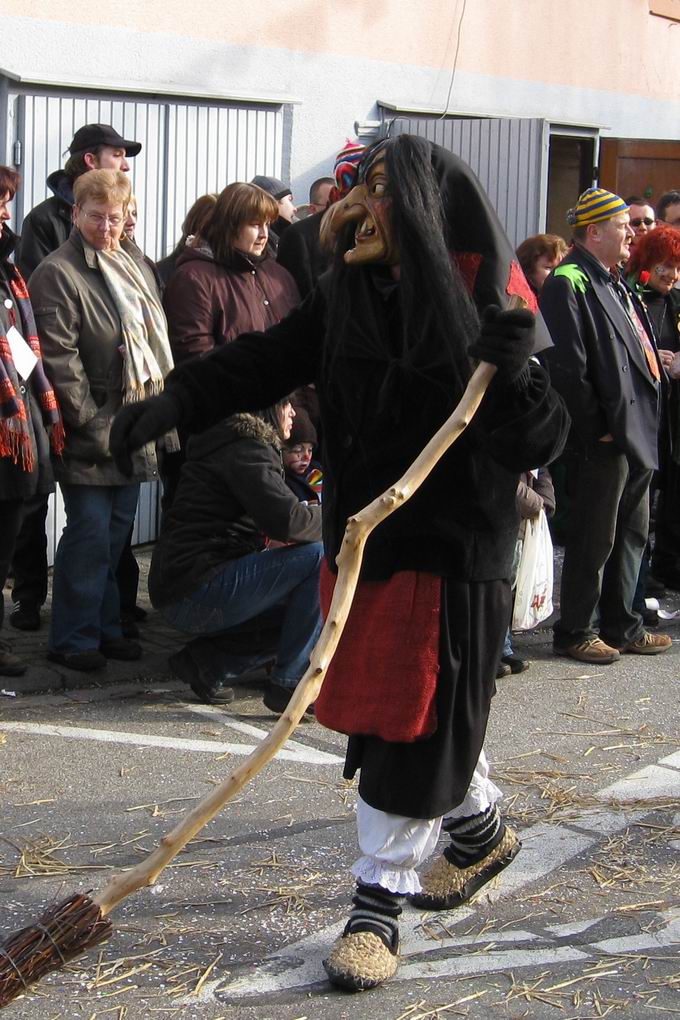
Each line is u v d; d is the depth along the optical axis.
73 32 8.62
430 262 3.34
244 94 9.77
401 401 3.48
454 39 11.88
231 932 4.00
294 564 5.84
